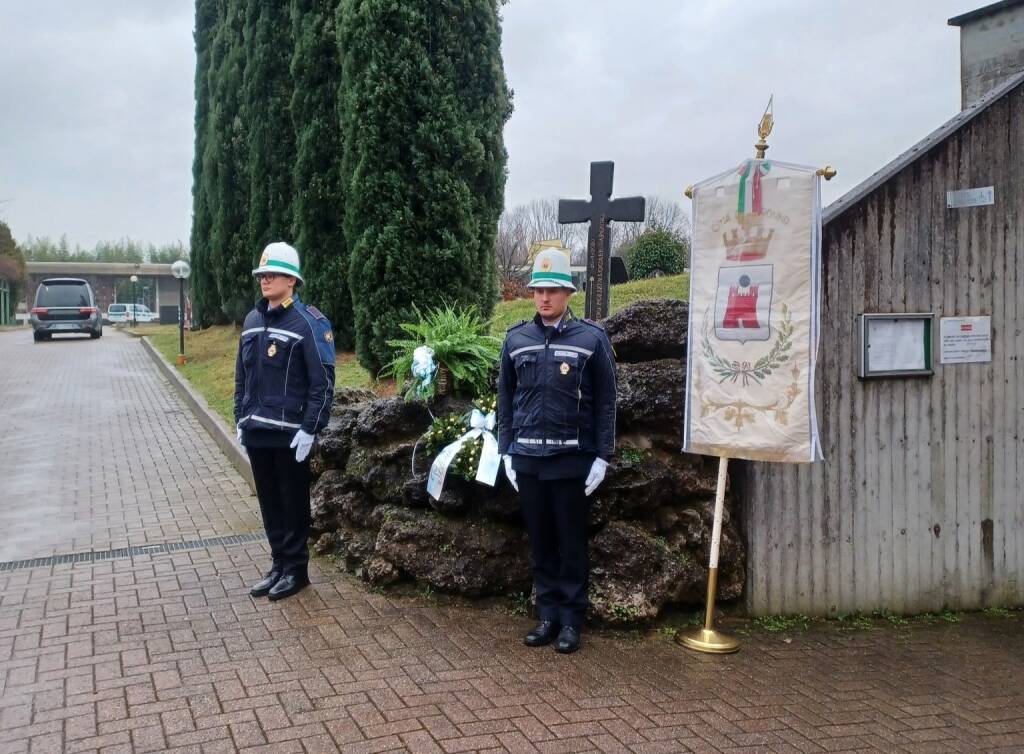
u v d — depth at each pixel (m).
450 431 5.30
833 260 5.17
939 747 3.66
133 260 92.00
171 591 5.40
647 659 4.45
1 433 11.31
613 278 9.90
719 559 5.00
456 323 5.81
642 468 4.93
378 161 9.23
